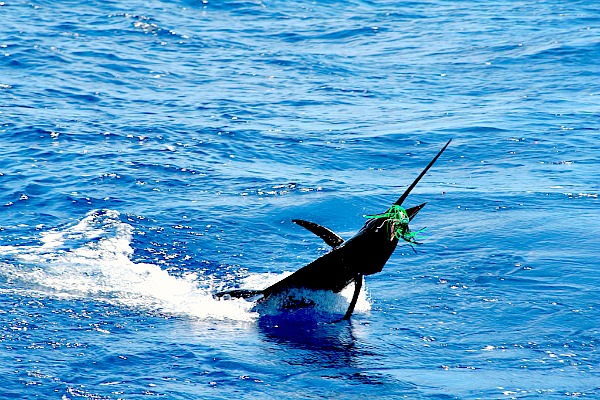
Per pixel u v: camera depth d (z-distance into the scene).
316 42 110.81
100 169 59.28
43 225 49.16
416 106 81.38
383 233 36.16
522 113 77.38
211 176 59.22
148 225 49.47
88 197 53.81
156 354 33.78
